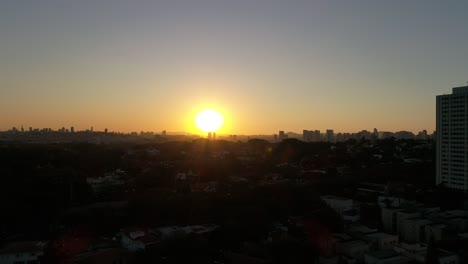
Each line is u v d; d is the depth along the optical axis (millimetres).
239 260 65812
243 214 85625
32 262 65000
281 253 66188
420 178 130875
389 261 64750
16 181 99938
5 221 85250
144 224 87062
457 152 119750
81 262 63562
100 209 94000
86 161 159750
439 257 65062
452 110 121750
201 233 77375
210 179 141000
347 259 67438
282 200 98812
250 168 160875
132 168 157375
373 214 95000
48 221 88062
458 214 91188
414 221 82750
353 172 140250
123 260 65375
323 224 81500
